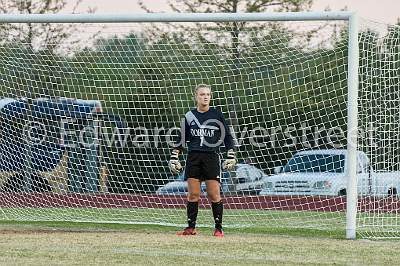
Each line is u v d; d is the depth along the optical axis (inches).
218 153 1480.1
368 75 1557.6
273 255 1173.1
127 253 1162.6
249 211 1886.1
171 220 1755.7
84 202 1889.8
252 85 1749.5
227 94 1761.8
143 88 1813.5
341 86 1696.6
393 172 1609.3
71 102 1838.1
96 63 1818.4
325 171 1787.6
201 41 1787.6
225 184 1851.6
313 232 1604.3
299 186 1817.2
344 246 1315.2
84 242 1304.1
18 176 1910.7
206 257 1133.1
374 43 1556.3
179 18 1592.0
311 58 1710.1
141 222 1675.7
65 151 1884.8
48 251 1173.1
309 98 1716.3
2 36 1840.6
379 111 1571.1
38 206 1910.7
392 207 1624.0
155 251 1193.4
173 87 1803.6
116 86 1822.1
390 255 1205.7
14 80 1838.1
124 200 1883.6
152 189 1879.9
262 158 1772.9
